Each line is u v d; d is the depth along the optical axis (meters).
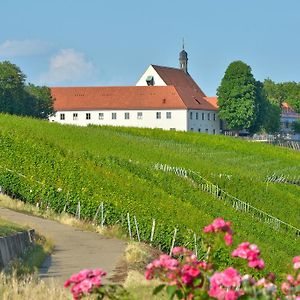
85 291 13.90
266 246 71.94
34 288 28.56
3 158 79.94
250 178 111.25
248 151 149.12
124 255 46.31
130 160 95.56
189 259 14.45
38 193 72.62
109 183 77.06
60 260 44.00
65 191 72.12
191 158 120.19
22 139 84.62
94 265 42.41
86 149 97.56
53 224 61.53
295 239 87.25
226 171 112.00
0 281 29.09
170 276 14.09
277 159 145.88
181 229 64.81
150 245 62.19
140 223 63.81
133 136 141.38
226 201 94.25
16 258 38.34
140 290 30.30
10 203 68.25
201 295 13.62
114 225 65.31
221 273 13.52
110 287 14.37
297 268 15.03
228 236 14.79
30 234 46.69
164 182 89.31
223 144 151.88
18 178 74.38
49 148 84.50
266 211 98.25
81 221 65.44
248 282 14.08
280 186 114.94
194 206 81.19
